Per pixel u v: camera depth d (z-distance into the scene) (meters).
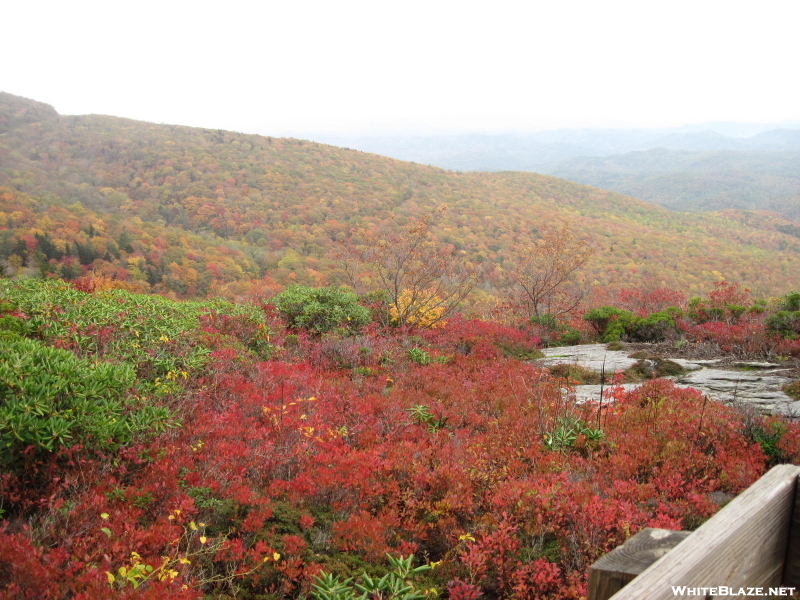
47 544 3.13
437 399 7.52
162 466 4.02
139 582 2.84
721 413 5.95
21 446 3.65
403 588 3.21
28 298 7.09
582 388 8.43
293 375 7.32
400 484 4.73
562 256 17.34
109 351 6.48
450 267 13.82
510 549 3.67
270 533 3.74
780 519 1.22
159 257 55.50
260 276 50.59
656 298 17.25
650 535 1.23
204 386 6.33
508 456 5.29
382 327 11.98
